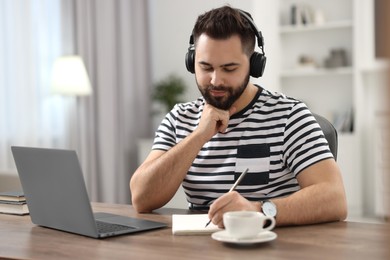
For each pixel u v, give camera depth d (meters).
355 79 4.65
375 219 4.45
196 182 1.58
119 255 0.99
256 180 1.53
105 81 4.49
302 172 1.45
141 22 4.95
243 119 1.57
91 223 1.15
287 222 1.22
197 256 0.97
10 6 3.76
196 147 1.49
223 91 1.45
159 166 1.48
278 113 1.56
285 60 5.08
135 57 4.89
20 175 1.32
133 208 1.60
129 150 4.80
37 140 3.96
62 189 1.19
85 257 0.99
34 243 1.13
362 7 4.59
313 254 0.96
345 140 4.64
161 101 4.86
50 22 4.05
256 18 4.71
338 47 4.89
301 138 1.50
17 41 3.81
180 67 5.02
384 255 0.95
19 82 3.83
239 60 1.43
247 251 0.99
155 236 1.17
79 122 4.32
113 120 4.56
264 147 1.54
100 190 4.52
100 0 4.45
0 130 3.72
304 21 4.88
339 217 1.31
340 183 1.37
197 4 4.94
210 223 1.22
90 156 4.41
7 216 1.51
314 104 5.01
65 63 3.85
